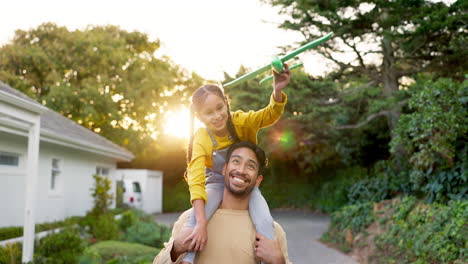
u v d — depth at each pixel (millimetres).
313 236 13062
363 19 11000
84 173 14914
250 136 2479
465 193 7656
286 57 2049
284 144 15789
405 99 12844
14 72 22719
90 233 10992
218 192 2371
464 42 10648
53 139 11164
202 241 2104
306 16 11281
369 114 15727
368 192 12914
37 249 7836
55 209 12359
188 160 2443
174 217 21641
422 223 7867
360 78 14836
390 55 12555
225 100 2289
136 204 22641
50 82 23609
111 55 23938
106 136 24906
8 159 10141
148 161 29000
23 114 7297
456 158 8047
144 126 26203
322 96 14164
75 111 22953
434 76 12398
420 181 8805
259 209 2354
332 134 17172
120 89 24391
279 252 2225
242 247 2250
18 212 10414
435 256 6527
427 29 9930
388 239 8555
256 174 2363
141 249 8250
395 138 9430
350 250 9922
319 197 22266
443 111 7746
